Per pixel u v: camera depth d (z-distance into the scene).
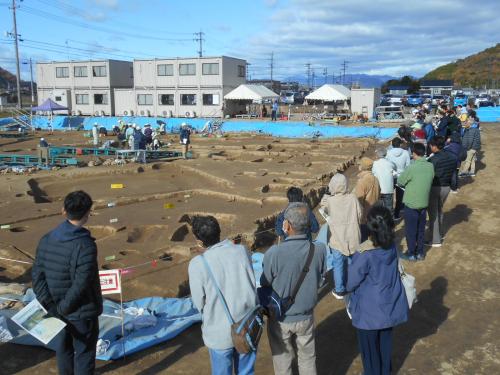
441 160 8.90
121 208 12.79
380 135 30.52
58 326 4.05
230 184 15.39
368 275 4.40
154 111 50.47
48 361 5.35
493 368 5.25
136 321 5.97
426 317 6.46
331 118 40.50
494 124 35.66
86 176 18.06
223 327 3.84
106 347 5.46
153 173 19.14
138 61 50.25
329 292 7.34
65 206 4.06
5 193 14.64
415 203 8.20
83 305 4.17
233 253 3.96
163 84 49.62
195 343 5.83
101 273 5.47
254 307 3.95
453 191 13.84
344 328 6.24
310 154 23.16
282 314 4.20
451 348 5.67
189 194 14.52
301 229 4.29
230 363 3.95
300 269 4.18
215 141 30.34
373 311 4.37
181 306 6.62
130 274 7.79
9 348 5.59
